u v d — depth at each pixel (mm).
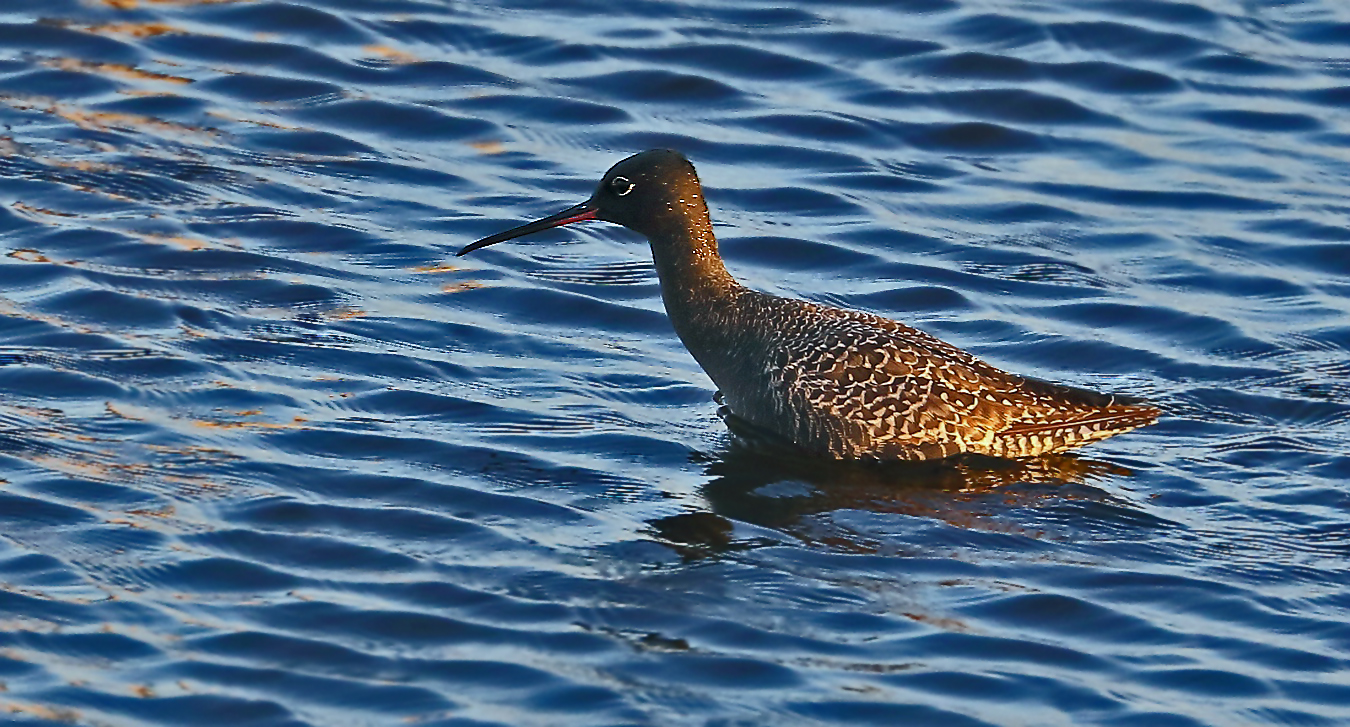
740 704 10570
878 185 19219
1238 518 12875
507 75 21031
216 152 18953
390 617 11383
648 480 13375
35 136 18875
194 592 11594
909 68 21547
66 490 12695
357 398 14414
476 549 12281
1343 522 12805
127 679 10617
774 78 21344
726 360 14438
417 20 21984
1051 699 10680
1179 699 10695
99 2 21672
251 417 13961
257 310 15867
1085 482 13406
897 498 13164
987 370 13703
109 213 17391
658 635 11289
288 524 12461
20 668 10648
